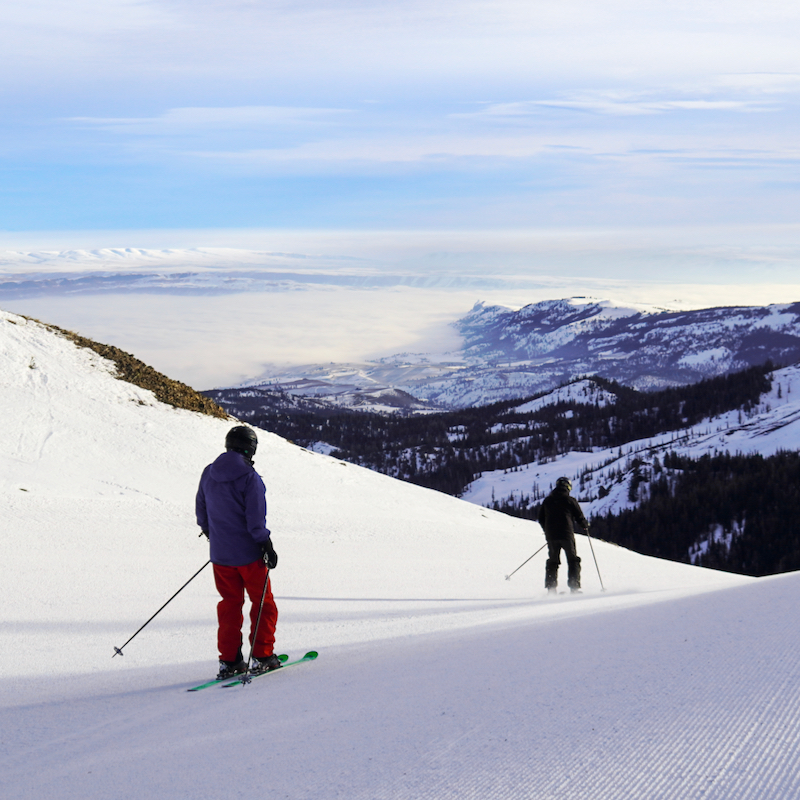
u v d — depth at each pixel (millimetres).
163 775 2928
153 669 5723
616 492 181375
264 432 29453
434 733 2984
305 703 3863
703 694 2977
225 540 5055
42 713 4305
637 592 9680
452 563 13523
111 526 13961
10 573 9914
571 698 3189
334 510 20469
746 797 2078
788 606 4496
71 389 26109
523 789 2316
